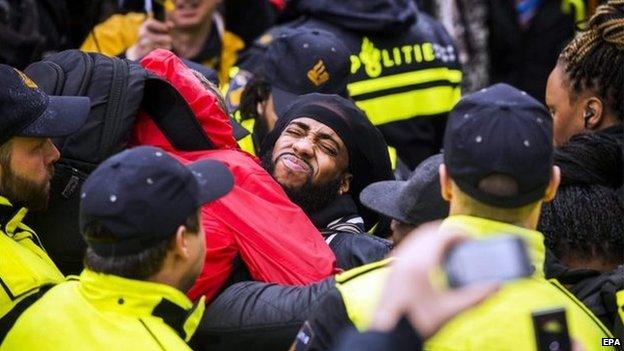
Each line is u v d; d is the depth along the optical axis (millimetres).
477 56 10719
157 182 4867
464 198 4660
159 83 6133
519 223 4684
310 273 5801
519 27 10750
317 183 6422
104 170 4906
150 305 4922
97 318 4926
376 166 6613
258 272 5797
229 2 10062
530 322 4547
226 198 5863
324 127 6477
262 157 6727
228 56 10039
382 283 4715
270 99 7730
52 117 5727
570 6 10672
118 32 9320
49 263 5723
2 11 8828
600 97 6539
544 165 4637
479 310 4582
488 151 4594
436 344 4539
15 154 5637
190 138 6137
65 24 9812
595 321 4836
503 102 4691
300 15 9234
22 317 5062
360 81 8914
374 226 6859
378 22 8938
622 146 6078
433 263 3523
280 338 5371
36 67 6168
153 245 4863
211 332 5461
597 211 5840
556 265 5609
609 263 5863
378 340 3494
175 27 9812
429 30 9281
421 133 9125
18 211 5688
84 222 4902
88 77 6074
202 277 5707
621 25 6469
